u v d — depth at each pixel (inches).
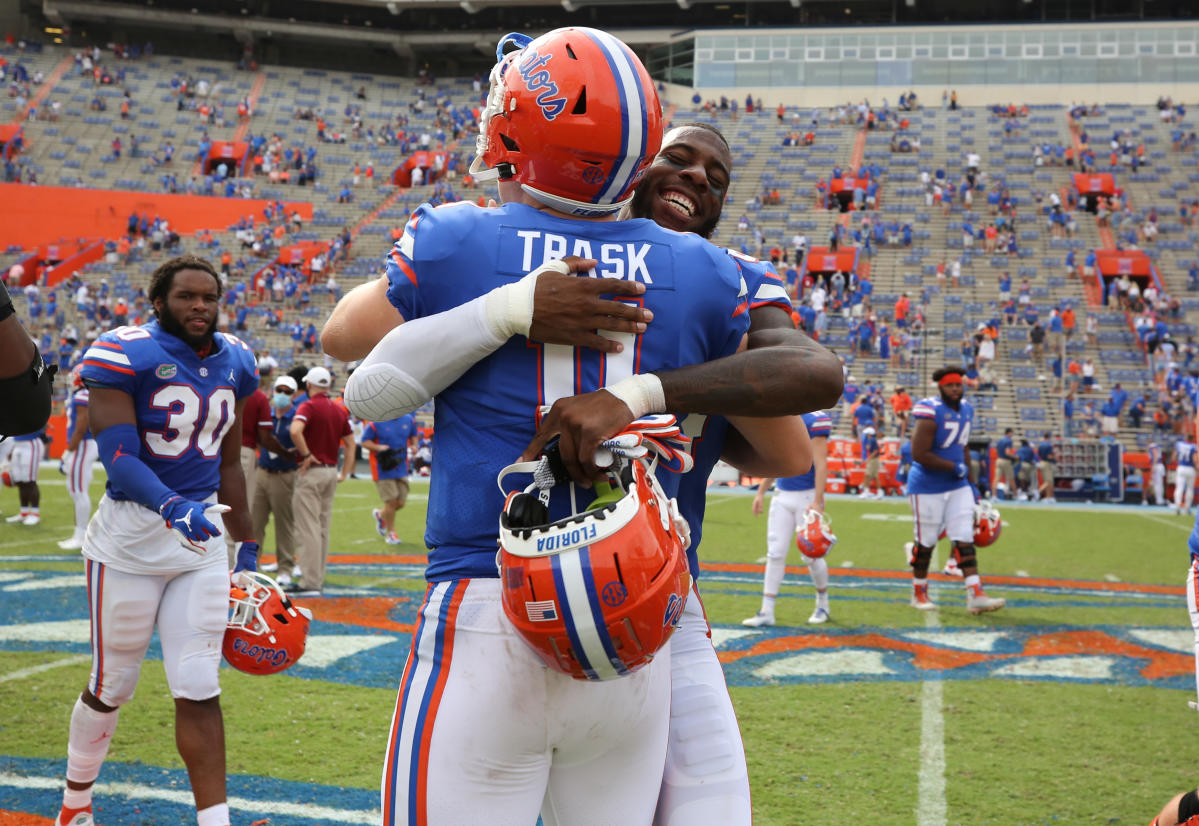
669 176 97.2
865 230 1362.0
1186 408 958.4
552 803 71.5
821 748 170.1
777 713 191.5
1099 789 150.9
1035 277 1259.8
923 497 306.5
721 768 70.9
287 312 1254.3
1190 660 242.2
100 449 126.3
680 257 68.2
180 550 125.3
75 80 1777.8
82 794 128.3
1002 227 1355.8
